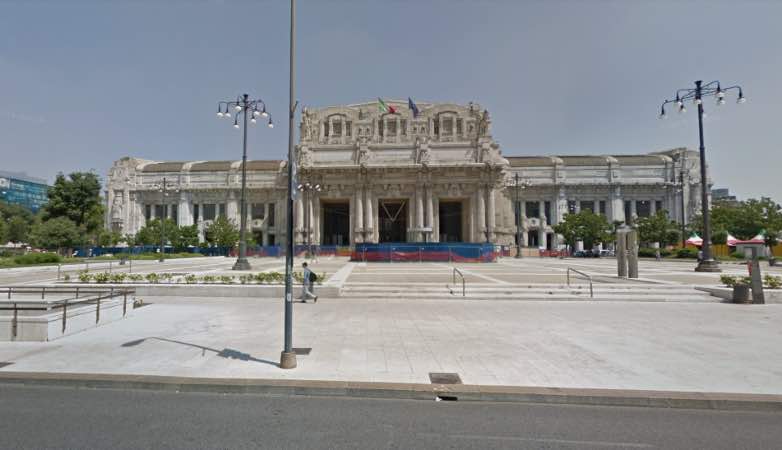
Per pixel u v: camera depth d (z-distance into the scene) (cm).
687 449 481
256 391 656
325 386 653
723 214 5853
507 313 1339
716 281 2070
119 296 1305
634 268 2198
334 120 8025
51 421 539
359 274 2570
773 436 518
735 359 810
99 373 704
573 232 7200
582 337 995
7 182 13175
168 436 498
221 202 8725
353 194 7744
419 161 7650
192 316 1255
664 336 1009
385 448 472
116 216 8806
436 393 641
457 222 8925
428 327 1105
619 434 520
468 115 7894
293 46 831
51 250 4819
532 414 582
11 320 930
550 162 8906
